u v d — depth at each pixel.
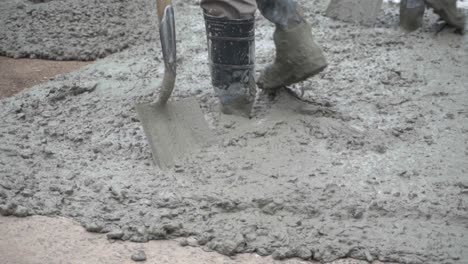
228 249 6.32
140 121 8.11
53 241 6.46
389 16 13.33
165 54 7.71
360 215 6.80
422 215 6.82
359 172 7.55
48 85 10.05
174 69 7.77
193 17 13.34
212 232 6.57
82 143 8.23
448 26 12.29
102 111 9.05
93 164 7.76
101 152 8.02
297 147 8.00
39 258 6.20
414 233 6.57
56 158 7.88
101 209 6.92
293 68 8.34
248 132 8.23
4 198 7.00
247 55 8.25
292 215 6.82
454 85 9.95
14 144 8.13
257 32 12.41
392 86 9.88
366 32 12.31
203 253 6.35
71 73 10.62
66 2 14.23
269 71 8.64
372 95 9.53
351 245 6.41
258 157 7.79
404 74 10.33
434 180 7.42
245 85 8.38
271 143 8.06
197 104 8.22
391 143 8.22
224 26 8.07
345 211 6.85
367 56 11.08
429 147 8.14
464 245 6.40
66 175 7.51
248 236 6.50
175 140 7.91
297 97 8.94
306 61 8.18
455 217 6.79
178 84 9.87
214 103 9.08
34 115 9.00
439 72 10.46
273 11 8.04
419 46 11.59
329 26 12.66
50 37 12.34
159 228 6.55
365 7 12.90
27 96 9.64
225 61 8.25
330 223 6.71
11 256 6.20
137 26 12.90
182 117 8.09
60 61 11.58
